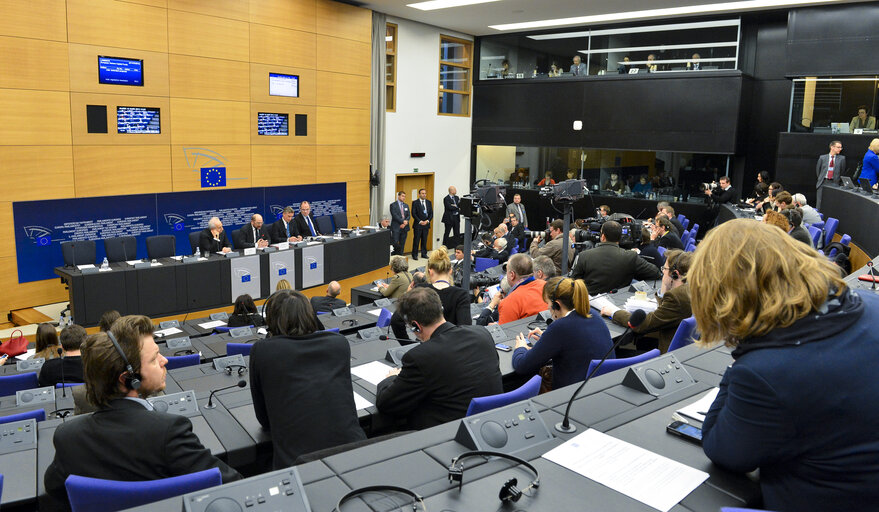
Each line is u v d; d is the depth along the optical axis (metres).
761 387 1.11
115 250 8.40
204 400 2.70
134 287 7.66
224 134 9.89
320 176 11.39
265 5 10.15
